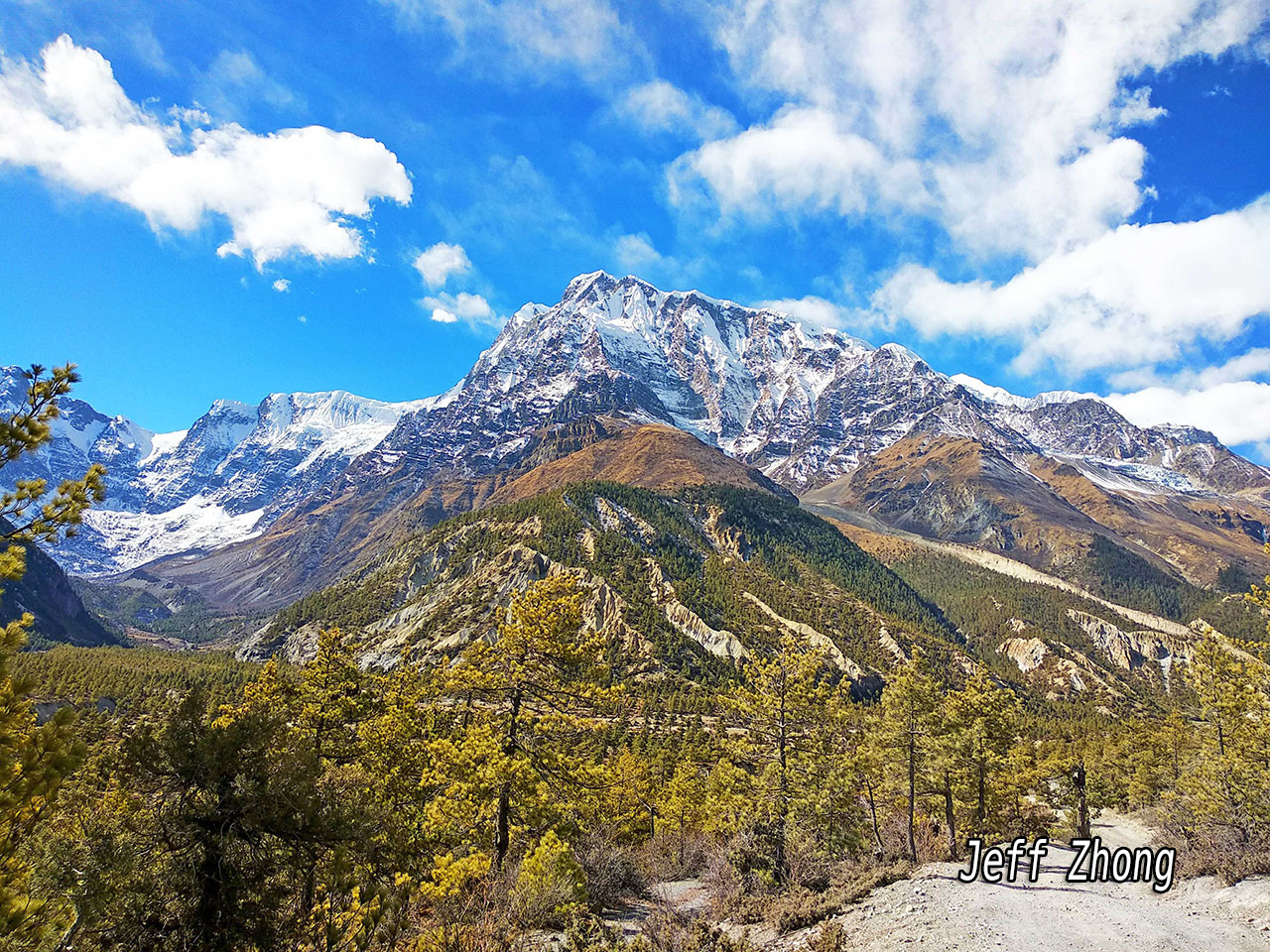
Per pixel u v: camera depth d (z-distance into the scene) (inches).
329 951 417.4
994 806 1582.2
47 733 324.5
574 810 1081.4
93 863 373.7
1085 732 5103.3
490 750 1016.2
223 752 426.9
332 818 444.8
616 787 1700.3
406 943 555.2
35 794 311.9
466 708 1178.6
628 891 1008.9
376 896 434.0
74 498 355.6
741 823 1183.6
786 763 1267.2
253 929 400.8
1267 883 783.1
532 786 995.9
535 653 1117.1
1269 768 1241.4
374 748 948.0
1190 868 970.1
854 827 1256.8
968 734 1414.9
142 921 377.7
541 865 819.4
